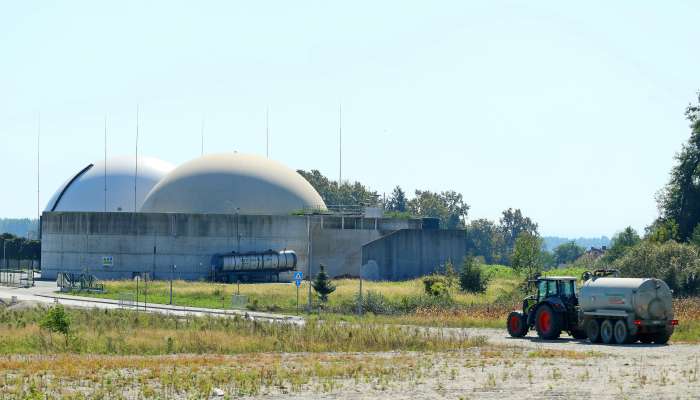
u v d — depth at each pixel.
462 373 55.78
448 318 103.88
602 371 55.47
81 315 102.81
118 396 48.28
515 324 83.38
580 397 45.78
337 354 69.88
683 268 139.00
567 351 68.38
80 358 66.88
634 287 74.56
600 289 76.44
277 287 167.50
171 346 74.12
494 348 72.31
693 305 107.88
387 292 146.38
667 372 54.34
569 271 196.38
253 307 125.88
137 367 60.53
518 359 63.28
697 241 171.25
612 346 73.25
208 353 72.31
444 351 71.12
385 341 75.56
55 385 52.22
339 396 47.78
